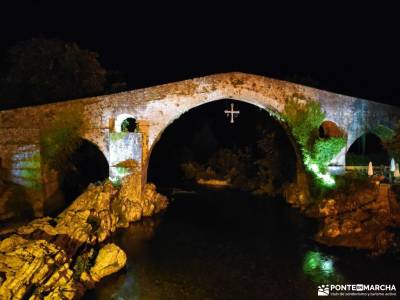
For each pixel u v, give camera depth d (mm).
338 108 33812
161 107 32531
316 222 29719
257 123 46969
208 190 42406
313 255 23547
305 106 33531
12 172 28891
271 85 33250
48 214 28875
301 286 19938
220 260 23047
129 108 32188
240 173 46312
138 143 31266
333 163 33531
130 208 30047
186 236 27000
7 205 27281
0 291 16156
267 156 41219
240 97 33344
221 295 19156
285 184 39125
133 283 20281
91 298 18781
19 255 18109
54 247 19766
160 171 50375
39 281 17578
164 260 23047
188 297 18953
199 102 32906
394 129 34312
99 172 38531
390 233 23875
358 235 24984
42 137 29703
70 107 30969
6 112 29141
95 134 31797
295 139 33906
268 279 20688
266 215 32062
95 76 36938
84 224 24328
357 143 43500
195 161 52156
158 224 29719
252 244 25516
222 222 30234
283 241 25922
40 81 33969
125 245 25297
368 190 27359
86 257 21406
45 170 29875
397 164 30438
